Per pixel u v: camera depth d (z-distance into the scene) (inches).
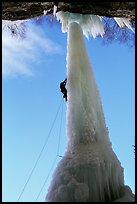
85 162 421.4
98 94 486.3
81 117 457.1
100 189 413.4
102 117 474.0
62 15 484.7
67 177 417.4
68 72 479.2
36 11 388.8
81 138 448.8
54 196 410.9
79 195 403.5
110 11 393.4
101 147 444.5
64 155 447.2
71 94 468.1
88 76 480.7
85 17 487.5
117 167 439.5
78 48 481.7
